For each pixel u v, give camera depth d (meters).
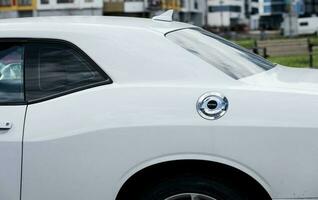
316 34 61.38
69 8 73.56
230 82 3.57
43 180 3.61
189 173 3.57
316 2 97.19
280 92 3.47
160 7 77.12
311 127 3.36
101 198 3.57
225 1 105.44
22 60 3.87
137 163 3.51
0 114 3.71
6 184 3.65
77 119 3.59
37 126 3.63
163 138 3.48
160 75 3.63
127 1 74.75
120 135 3.52
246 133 3.40
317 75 4.09
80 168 3.57
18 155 3.63
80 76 3.74
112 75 3.68
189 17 93.31
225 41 4.43
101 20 4.09
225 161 3.43
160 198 3.61
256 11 117.12
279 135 3.38
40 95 3.75
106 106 3.58
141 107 3.54
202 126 3.44
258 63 4.22
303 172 3.37
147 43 3.73
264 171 3.40
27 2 74.69
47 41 3.85
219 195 3.54
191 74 3.62
